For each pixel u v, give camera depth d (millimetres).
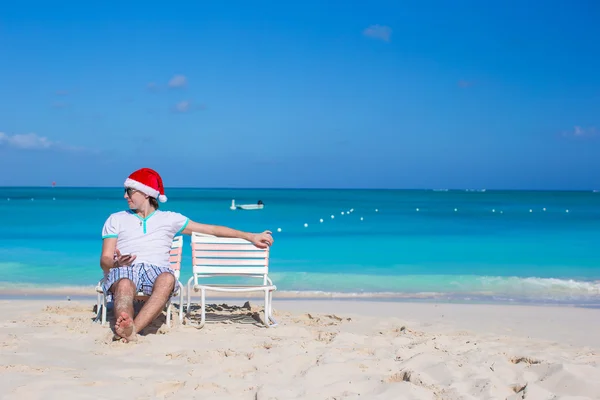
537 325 7340
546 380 3949
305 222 30734
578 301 10078
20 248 17109
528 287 11430
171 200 74500
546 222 30906
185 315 6688
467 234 23516
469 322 7480
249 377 4188
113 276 5500
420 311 8516
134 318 5711
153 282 5543
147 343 5031
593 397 3699
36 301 8500
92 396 3602
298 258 16109
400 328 6645
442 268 14406
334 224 29109
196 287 6199
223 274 6688
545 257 16609
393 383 3861
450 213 41000
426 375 4016
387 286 11414
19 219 29359
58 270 12891
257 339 5410
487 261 15758
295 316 7414
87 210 38344
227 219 33312
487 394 3709
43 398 3531
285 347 4922
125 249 5719
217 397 3734
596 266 14922
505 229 26062
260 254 6723
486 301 9969
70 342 5062
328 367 4238
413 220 32531
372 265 14812
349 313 8031
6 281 11352
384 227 27141
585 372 4027
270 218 34219
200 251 6660
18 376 3947
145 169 5895
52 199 65125
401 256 16672
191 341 5238
